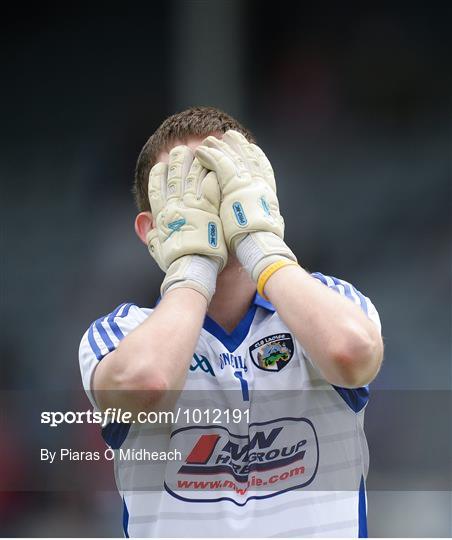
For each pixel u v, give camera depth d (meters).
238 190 8.16
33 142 29.11
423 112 28.47
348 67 29.22
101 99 29.64
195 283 7.80
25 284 25.55
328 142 28.22
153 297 25.58
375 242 26.42
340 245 26.47
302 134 28.41
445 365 23.83
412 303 25.05
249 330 8.11
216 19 29.06
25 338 24.75
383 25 29.39
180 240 8.08
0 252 26.08
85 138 29.22
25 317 25.05
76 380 24.47
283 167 27.97
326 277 8.73
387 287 25.55
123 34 29.92
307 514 7.70
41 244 26.36
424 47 29.14
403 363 23.89
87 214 27.09
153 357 7.20
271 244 7.93
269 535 7.63
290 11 29.48
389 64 29.09
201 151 8.33
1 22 29.95
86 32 29.95
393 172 27.70
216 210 8.19
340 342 7.15
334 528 7.73
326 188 27.50
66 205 27.28
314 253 26.58
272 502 7.71
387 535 16.88
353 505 7.85
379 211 26.86
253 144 8.72
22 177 28.28
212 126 8.95
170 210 8.24
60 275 25.75
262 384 7.91
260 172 8.47
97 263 26.05
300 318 7.37
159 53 29.77
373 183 27.41
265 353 8.00
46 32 29.95
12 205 27.42
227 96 28.89
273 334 8.05
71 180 28.20
